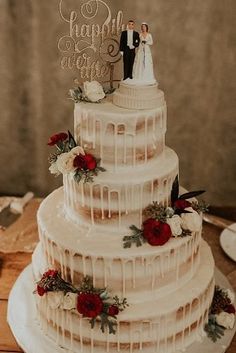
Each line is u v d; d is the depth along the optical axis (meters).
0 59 4.13
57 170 2.62
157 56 4.08
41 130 4.38
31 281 3.20
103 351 2.59
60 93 4.22
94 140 2.51
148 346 2.58
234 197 4.57
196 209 2.74
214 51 4.04
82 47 4.00
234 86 4.13
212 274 2.79
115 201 2.52
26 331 2.82
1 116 4.34
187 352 2.66
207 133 4.34
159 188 2.56
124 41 2.53
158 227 2.48
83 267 2.50
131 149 2.50
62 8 3.93
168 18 3.95
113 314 2.45
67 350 2.68
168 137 4.37
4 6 3.95
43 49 4.07
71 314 2.57
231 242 3.63
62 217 2.77
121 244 2.51
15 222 3.85
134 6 3.92
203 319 2.77
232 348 2.75
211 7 3.90
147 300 2.56
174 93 4.20
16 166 4.55
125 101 2.51
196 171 4.50
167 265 2.54
